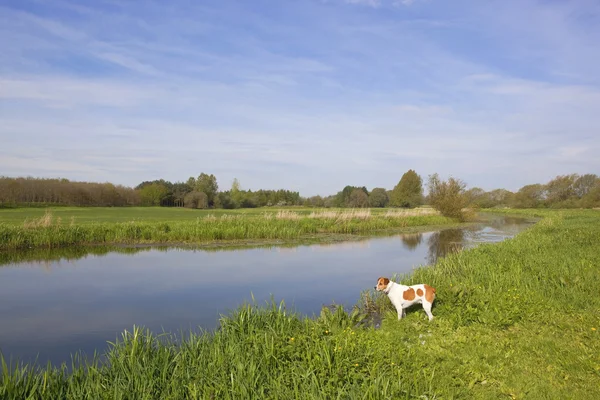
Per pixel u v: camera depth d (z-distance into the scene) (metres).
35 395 5.00
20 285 14.01
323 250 23.03
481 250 16.98
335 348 6.02
